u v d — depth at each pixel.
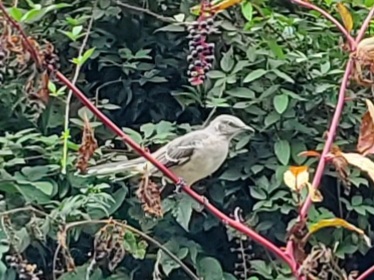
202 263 3.08
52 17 3.33
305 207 1.44
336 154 1.48
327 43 3.26
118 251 1.82
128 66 3.31
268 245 1.43
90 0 3.37
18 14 1.77
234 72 3.15
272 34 3.24
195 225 3.20
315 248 1.49
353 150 3.17
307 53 3.27
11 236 2.06
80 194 2.91
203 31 1.48
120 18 3.41
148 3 3.43
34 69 1.45
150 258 3.05
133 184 3.04
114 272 3.03
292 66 3.20
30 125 3.24
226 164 3.20
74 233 2.81
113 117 3.43
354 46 1.63
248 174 3.17
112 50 3.38
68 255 1.92
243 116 3.21
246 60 3.21
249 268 3.06
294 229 1.43
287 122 3.17
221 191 3.22
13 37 1.43
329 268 1.55
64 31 3.12
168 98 3.42
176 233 3.12
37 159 3.04
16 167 3.00
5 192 2.84
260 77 3.15
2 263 2.60
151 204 1.66
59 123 3.19
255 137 3.21
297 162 3.13
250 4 2.91
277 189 3.08
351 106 3.16
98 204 2.78
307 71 3.19
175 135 3.00
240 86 3.20
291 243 1.43
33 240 2.79
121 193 2.97
